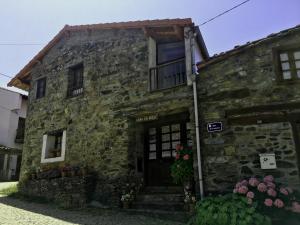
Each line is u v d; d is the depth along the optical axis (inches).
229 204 212.1
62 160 401.1
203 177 276.1
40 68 498.3
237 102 278.7
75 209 309.7
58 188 362.0
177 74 343.9
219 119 283.3
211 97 293.6
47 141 436.5
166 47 373.7
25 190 417.1
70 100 423.2
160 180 338.6
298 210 212.5
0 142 759.7
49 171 395.2
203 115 293.0
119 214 282.7
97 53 412.2
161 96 331.6
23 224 218.5
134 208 301.7
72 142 398.9
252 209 204.5
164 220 253.4
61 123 424.2
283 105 259.1
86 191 334.6
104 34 413.4
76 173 358.9
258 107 268.4
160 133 354.3
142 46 370.0
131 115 349.1
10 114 792.9
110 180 340.5
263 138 260.2
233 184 261.6
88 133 383.9
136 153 348.2
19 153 708.7
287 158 247.3
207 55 388.2
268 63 273.3
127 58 377.4
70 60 447.2
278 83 263.7
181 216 254.1
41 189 388.5
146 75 352.8
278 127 257.3
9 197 405.4
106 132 365.1
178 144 328.5
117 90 372.2
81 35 443.8
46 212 286.4
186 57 322.3
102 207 318.3
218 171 270.8
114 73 382.9
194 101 297.1
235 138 271.3
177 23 329.4
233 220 199.2
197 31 333.1
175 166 297.7
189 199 268.4
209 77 300.7
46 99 463.5
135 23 369.4
